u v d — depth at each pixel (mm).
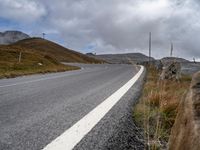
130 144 3367
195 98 2240
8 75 17219
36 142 3271
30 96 7414
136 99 7055
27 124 4180
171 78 13312
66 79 14344
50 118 4617
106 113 5055
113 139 3479
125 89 9273
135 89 9328
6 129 3889
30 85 10781
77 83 11797
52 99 6883
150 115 4621
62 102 6406
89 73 20875
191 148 1856
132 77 15367
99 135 3617
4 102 6320
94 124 4195
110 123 4297
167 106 4938
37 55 41250
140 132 3930
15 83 11781
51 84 11281
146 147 3295
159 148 3230
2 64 25734
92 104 6121
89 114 4945
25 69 25484
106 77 15805
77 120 4469
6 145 3162
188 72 18516
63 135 3562
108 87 10023
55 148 3053
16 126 4059
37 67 28094
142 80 13164
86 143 3264
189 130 2021
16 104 6055
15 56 37094
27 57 38000
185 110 2279
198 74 2514
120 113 5117
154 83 10531
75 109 5484
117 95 7660
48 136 3525
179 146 2115
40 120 4465
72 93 8188
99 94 7961
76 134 3619
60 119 4539
